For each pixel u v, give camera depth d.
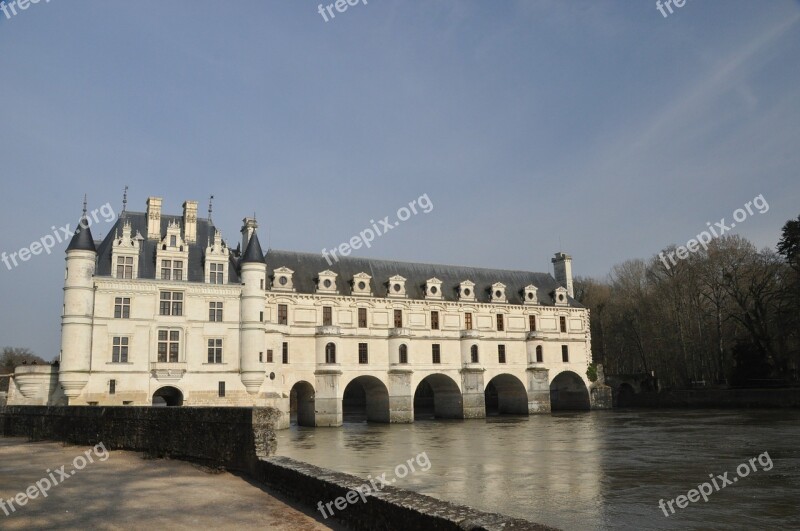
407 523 12.09
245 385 60.97
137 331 57.69
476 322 83.06
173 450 28.70
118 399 55.75
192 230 64.69
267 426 23.47
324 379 69.44
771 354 79.75
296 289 72.75
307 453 42.59
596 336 112.75
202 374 59.75
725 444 41.50
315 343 70.88
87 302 55.78
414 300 79.06
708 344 92.38
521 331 85.81
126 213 63.47
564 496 25.98
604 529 20.52
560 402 93.44
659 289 95.56
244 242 72.31
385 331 76.19
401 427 67.31
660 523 21.20
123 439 32.75
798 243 77.50
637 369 111.75
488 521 10.57
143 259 60.84
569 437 50.78
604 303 112.38
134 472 24.84
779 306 79.62
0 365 139.38
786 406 71.75
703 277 87.44
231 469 24.47
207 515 16.86
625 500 24.95
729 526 20.62
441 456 39.91
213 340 60.88
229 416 25.00
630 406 93.50
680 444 42.69
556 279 96.94
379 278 80.69
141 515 16.94
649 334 97.62
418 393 120.81
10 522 16.28
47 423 41.12
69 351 54.34
